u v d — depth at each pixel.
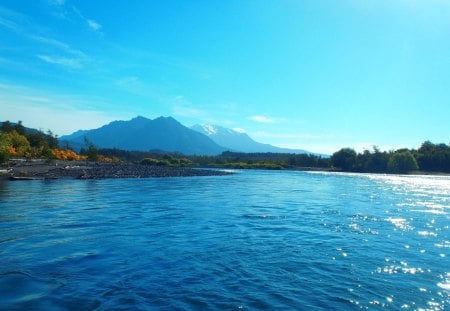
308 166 151.38
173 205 26.05
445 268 11.64
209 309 8.11
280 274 10.75
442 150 132.88
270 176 81.69
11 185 38.59
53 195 30.14
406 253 13.44
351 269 11.41
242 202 29.09
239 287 9.57
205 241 14.79
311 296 9.09
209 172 85.06
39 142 100.06
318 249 13.84
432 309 8.50
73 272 10.43
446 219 21.47
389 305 8.66
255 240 15.16
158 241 14.60
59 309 7.91
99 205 24.95
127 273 10.45
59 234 15.51
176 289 9.28
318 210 25.05
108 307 8.06
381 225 19.28
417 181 70.81
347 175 96.88
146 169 81.12
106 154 147.38
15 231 15.94
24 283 9.45
